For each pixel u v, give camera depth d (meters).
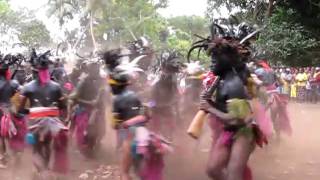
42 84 7.30
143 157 6.37
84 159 10.16
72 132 10.48
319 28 29.73
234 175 5.88
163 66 9.62
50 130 7.12
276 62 26.94
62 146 7.40
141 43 10.97
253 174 8.78
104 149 11.20
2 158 9.48
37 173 7.25
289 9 28.75
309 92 26.17
